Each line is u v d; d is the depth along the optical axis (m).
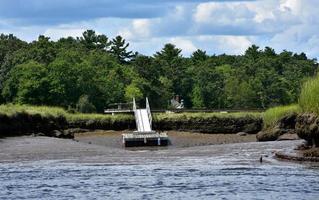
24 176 70.19
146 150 113.69
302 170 71.75
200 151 101.81
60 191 59.78
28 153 96.62
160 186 62.16
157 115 170.75
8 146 105.50
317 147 86.25
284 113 134.75
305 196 54.97
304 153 84.12
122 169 76.44
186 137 154.88
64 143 112.88
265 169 73.75
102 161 86.62
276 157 87.25
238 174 69.88
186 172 72.62
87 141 145.25
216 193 57.50
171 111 180.50
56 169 76.75
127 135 138.50
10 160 87.75
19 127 128.50
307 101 86.88
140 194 57.66
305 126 85.75
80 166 80.19
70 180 66.94
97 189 60.84
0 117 123.44
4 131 123.12
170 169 75.81
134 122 168.50
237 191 58.34
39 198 56.09
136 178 68.06
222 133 165.50
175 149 109.44
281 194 56.12
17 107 141.12
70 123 163.25
